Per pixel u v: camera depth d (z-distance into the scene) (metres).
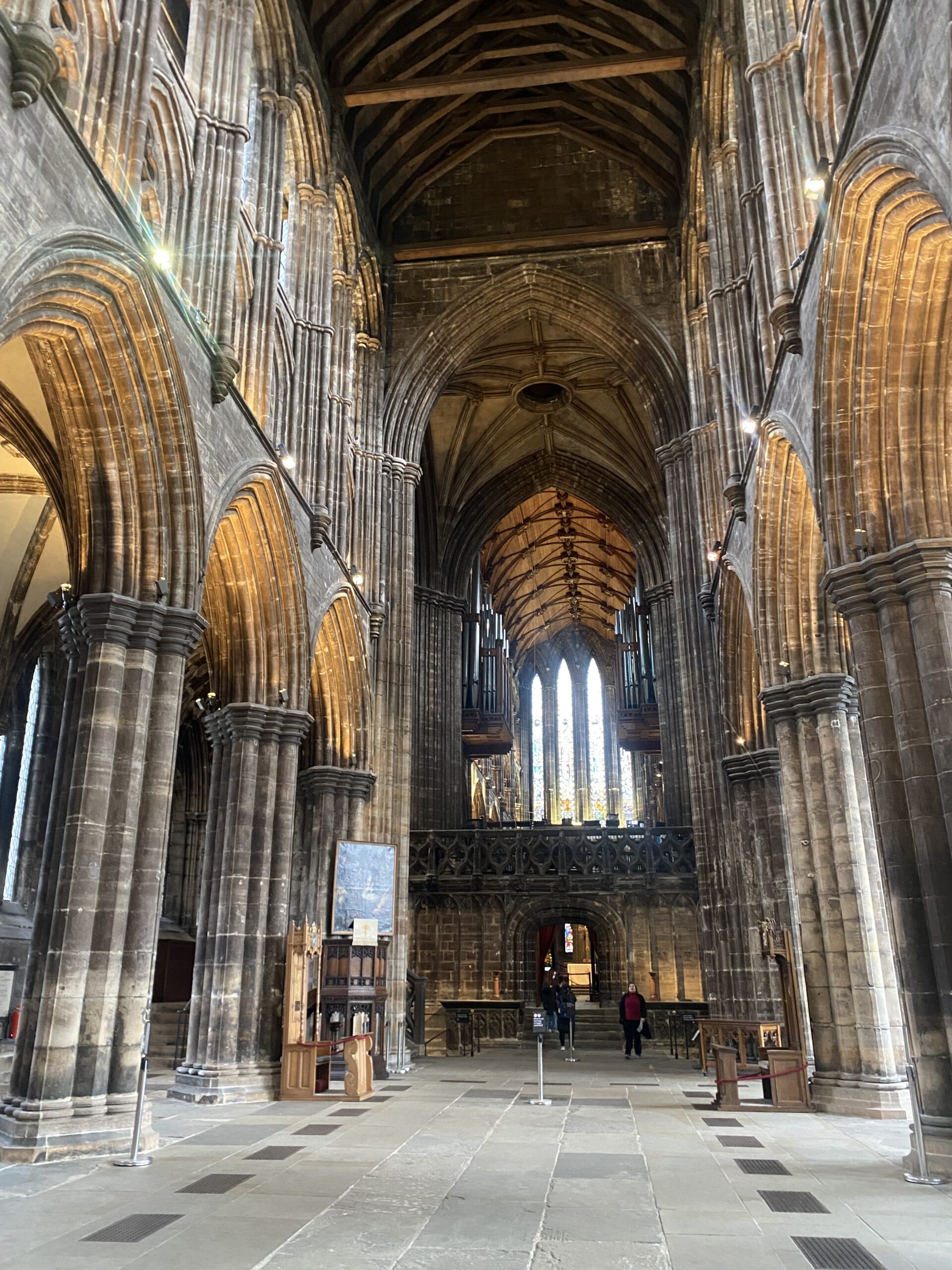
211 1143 10.84
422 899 29.86
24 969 22.45
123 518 12.45
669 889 29.09
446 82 22.41
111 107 11.72
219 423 14.12
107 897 11.12
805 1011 18.83
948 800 10.33
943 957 9.99
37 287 10.02
